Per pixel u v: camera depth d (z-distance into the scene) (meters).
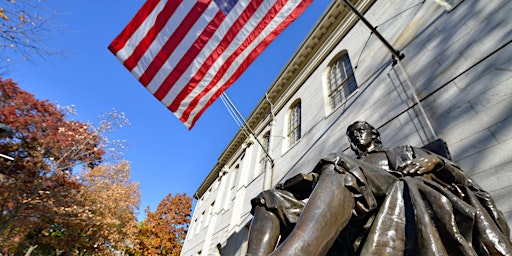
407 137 4.44
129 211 22.48
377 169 1.92
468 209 1.53
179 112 5.77
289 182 2.45
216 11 5.40
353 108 6.63
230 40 5.31
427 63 4.92
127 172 23.05
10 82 14.10
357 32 8.59
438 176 2.16
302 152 8.52
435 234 1.46
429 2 5.84
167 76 5.66
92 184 18.30
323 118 8.18
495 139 3.13
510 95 3.24
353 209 1.70
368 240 1.59
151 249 32.09
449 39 4.73
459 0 5.02
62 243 18.03
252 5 5.20
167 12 5.69
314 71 11.04
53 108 15.26
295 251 1.31
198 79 5.56
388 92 5.57
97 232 19.16
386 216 1.69
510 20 3.82
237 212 11.99
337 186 1.67
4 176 12.69
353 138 3.19
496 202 2.79
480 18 4.35
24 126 13.67
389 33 6.77
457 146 3.52
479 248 1.51
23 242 16.83
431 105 4.34
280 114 12.74
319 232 1.43
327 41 10.69
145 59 5.71
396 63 5.75
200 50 5.49
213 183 21.83
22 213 13.38
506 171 2.84
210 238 14.81
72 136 15.35
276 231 2.15
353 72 7.80
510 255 1.40
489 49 3.87
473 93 3.74
